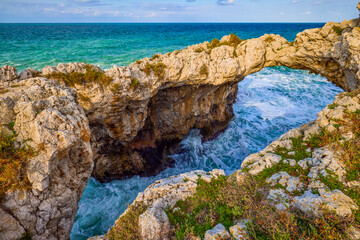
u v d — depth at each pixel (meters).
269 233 6.57
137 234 8.32
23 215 8.45
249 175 10.04
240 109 32.06
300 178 8.94
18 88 11.52
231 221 8.18
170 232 8.33
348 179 8.05
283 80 42.31
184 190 10.71
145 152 21.47
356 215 6.75
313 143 10.76
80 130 10.80
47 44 70.31
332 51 15.77
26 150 8.81
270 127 27.67
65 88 12.55
